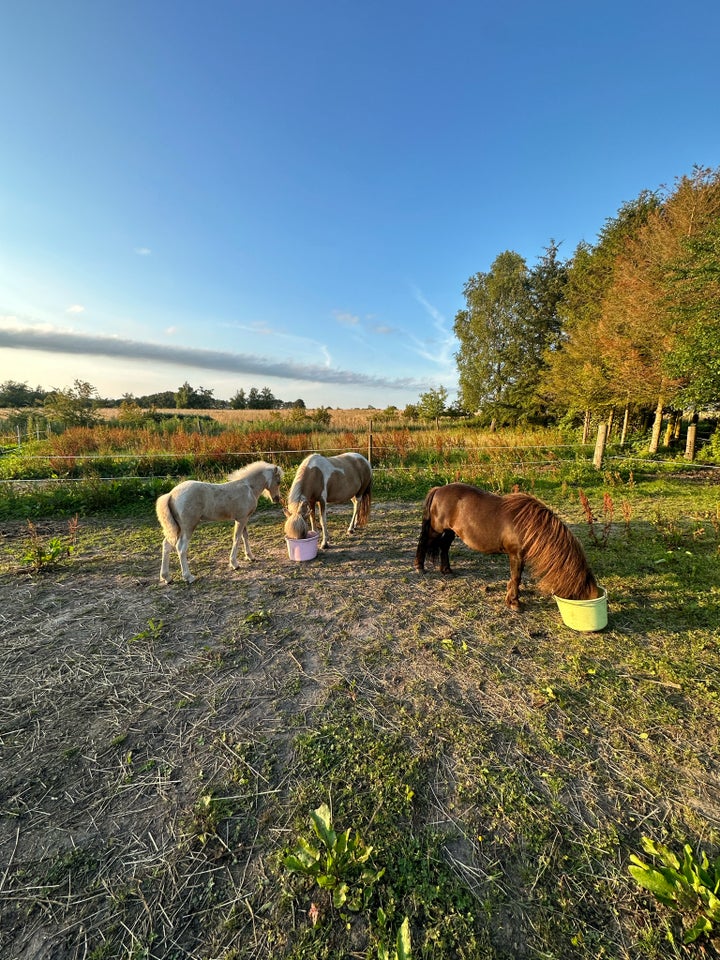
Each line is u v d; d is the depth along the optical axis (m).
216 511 4.29
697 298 8.67
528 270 23.05
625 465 9.31
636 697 2.53
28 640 3.18
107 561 4.80
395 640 3.19
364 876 1.54
